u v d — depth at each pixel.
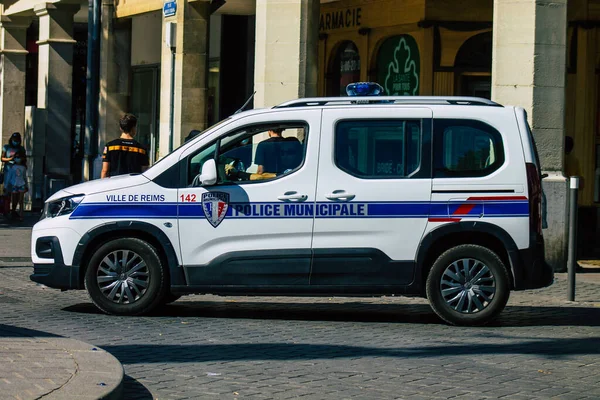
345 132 11.63
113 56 29.03
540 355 9.73
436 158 11.56
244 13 27.05
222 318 11.82
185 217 11.66
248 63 27.45
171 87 21.77
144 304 11.75
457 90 23.06
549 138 17.17
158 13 27.12
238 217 11.59
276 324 11.43
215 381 8.28
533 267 11.53
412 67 23.64
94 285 11.74
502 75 17.30
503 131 11.56
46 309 12.18
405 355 9.59
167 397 7.69
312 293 11.60
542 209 11.92
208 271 11.63
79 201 11.81
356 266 11.52
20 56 34.25
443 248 11.70
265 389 8.02
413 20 23.36
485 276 11.52
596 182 23.05
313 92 19.31
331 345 10.05
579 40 22.91
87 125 25.70
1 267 16.53
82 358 8.05
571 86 23.00
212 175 11.48
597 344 10.40
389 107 11.64
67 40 31.52
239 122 11.77
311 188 11.56
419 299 14.09
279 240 11.55
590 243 20.00
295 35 19.11
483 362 9.33
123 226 11.69
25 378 7.26
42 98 31.86
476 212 11.50
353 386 8.17
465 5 22.92
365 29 24.86
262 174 11.66
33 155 31.34
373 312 12.66
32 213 30.41
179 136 23.14
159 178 11.75
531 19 17.05
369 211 11.52
